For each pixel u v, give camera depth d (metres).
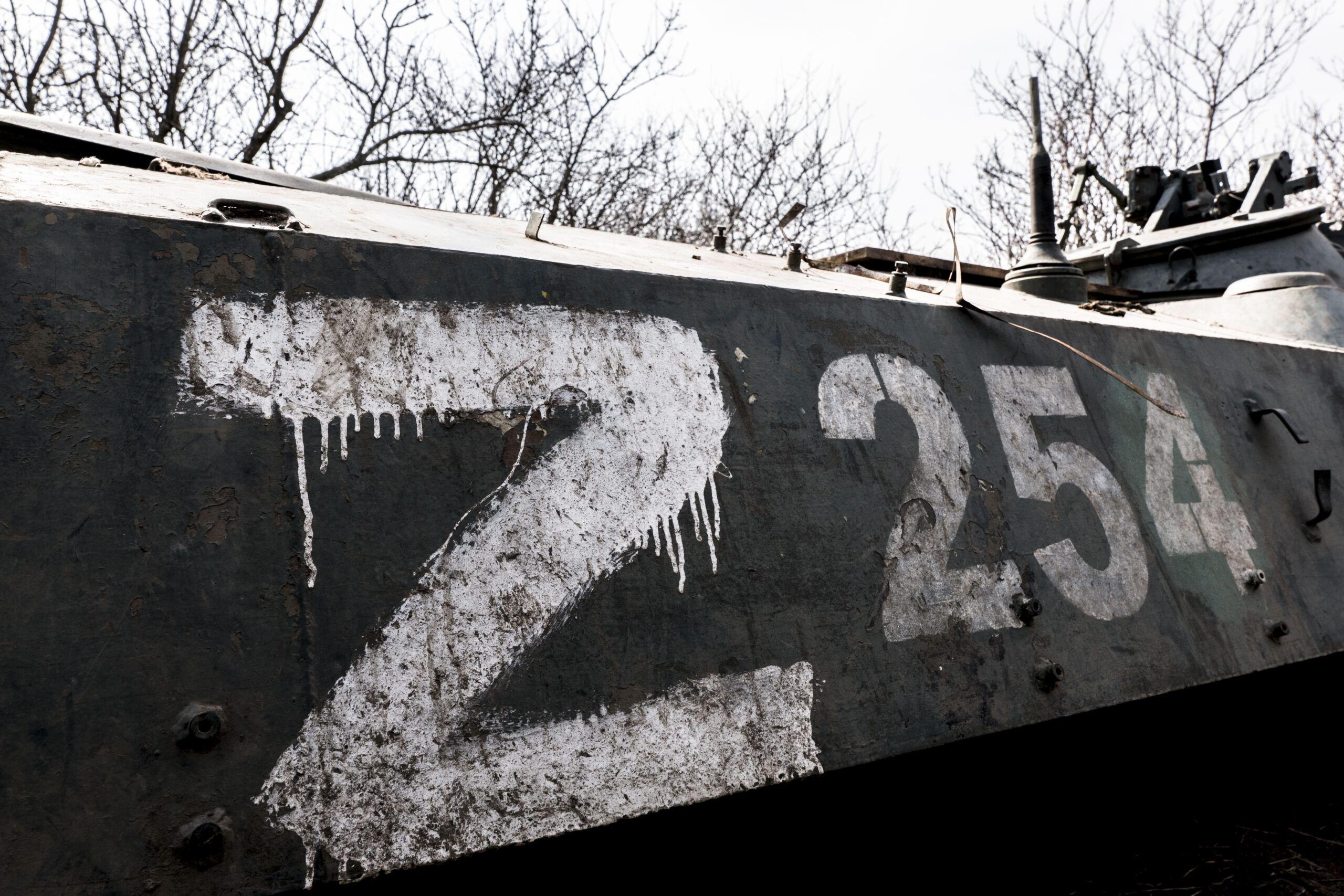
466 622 1.31
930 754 1.77
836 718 1.58
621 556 1.46
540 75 9.40
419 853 1.20
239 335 1.26
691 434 1.59
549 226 2.57
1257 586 2.39
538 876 1.50
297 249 1.34
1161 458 2.36
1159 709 2.37
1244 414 2.67
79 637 1.09
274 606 1.19
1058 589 1.98
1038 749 2.17
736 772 1.46
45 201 1.24
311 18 8.11
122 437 1.16
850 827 1.97
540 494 1.42
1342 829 2.91
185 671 1.13
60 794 1.04
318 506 1.25
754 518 1.61
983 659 1.80
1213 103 12.79
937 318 2.08
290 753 1.16
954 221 2.22
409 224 1.82
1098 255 4.73
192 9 7.82
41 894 1.01
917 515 1.82
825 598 1.64
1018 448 2.05
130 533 1.14
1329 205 14.27
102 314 1.18
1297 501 2.67
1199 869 2.58
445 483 1.35
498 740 1.29
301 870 1.13
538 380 1.47
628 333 1.59
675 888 1.71
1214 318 3.87
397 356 1.37
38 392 1.13
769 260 2.82
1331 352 3.21
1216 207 4.82
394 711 1.23
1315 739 3.26
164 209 1.34
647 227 10.44
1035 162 3.72
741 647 1.52
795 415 1.73
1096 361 2.28
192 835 1.08
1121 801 2.68
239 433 1.23
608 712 1.38
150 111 7.92
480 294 1.46
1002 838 2.32
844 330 1.88
